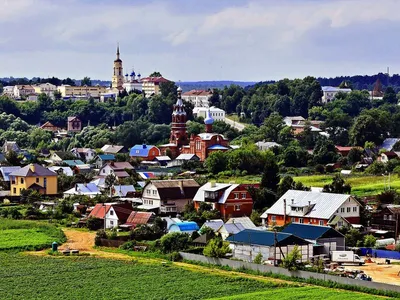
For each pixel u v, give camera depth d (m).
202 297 111.19
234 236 141.75
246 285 118.19
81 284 119.56
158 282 120.56
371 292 112.81
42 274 127.19
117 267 132.62
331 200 169.38
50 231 172.88
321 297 107.88
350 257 136.38
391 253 142.75
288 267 125.12
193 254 138.12
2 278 124.25
